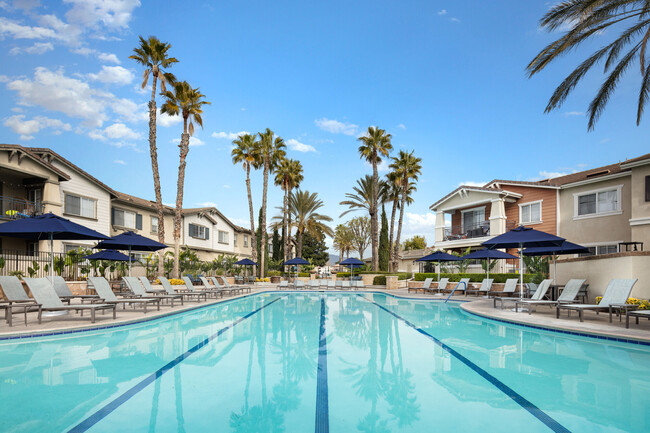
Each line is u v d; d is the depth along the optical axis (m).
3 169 18.44
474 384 4.68
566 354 6.41
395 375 5.07
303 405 3.90
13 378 4.81
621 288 9.29
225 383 4.65
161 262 21.53
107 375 4.98
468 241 25.86
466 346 7.07
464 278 20.55
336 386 4.56
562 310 12.30
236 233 44.41
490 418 3.56
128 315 10.40
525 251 15.09
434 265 31.77
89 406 3.81
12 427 3.27
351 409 3.79
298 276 38.16
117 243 13.53
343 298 20.25
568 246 13.59
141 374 5.03
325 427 3.32
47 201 20.00
